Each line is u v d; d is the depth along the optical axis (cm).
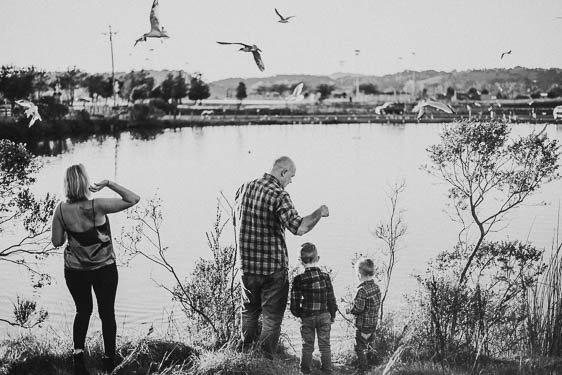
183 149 5919
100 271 557
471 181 1000
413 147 6131
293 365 652
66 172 546
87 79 11794
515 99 15138
